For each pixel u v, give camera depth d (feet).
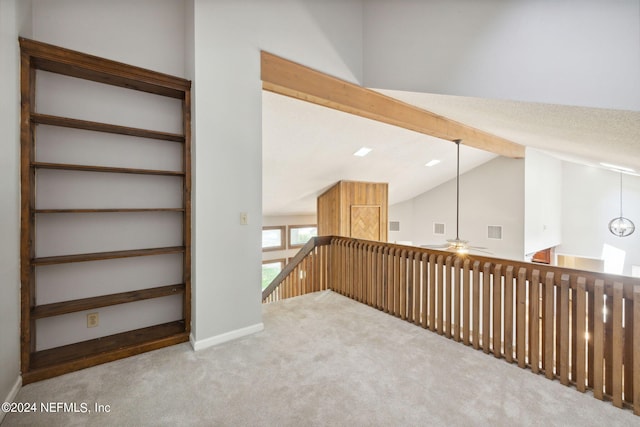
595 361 6.14
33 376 6.30
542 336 7.11
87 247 7.67
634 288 5.80
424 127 13.41
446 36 8.11
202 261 7.89
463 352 7.97
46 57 6.43
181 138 8.44
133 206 8.29
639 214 24.58
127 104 8.08
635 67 4.42
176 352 7.71
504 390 6.31
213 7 7.91
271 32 8.98
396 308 10.43
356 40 11.03
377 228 22.22
